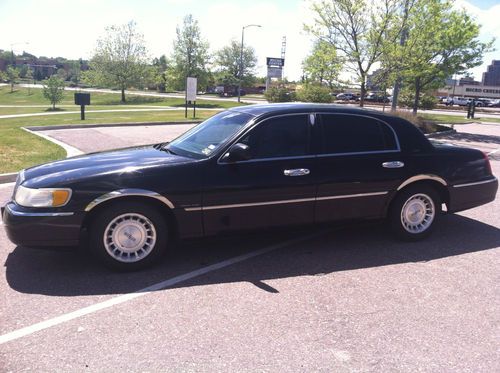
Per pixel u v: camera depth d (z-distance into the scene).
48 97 41.38
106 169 4.28
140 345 3.11
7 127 17.16
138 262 4.36
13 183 8.33
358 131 5.05
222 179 4.45
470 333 3.35
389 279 4.29
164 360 2.95
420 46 18.11
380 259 4.79
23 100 66.31
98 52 58.00
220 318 3.50
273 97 39.84
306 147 4.79
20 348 3.05
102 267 4.47
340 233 5.64
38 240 4.10
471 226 6.06
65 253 4.82
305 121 4.86
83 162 4.55
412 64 18.03
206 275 4.32
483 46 21.81
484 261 4.79
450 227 6.00
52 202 4.08
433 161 5.29
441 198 5.52
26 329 3.30
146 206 4.29
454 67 22.20
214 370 2.85
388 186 5.08
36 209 4.08
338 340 3.22
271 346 3.13
